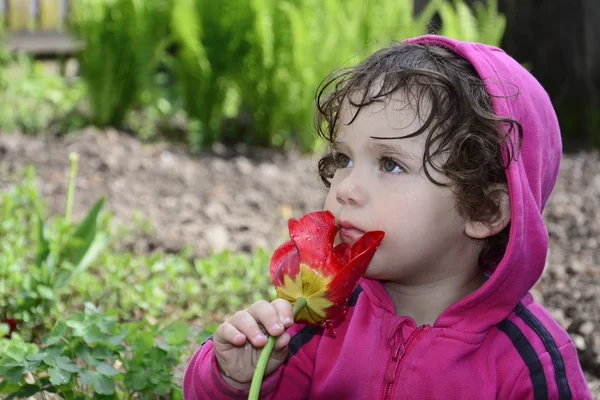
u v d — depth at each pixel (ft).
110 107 24.89
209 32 23.93
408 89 5.98
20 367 7.57
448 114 5.95
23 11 32.17
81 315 8.19
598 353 11.32
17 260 12.46
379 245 5.98
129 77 25.17
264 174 21.35
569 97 29.25
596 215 19.03
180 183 20.07
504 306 6.24
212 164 22.13
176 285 12.76
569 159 25.16
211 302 12.71
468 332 6.18
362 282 6.57
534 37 29.27
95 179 19.63
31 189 14.47
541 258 6.23
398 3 24.49
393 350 6.26
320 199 19.57
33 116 25.13
